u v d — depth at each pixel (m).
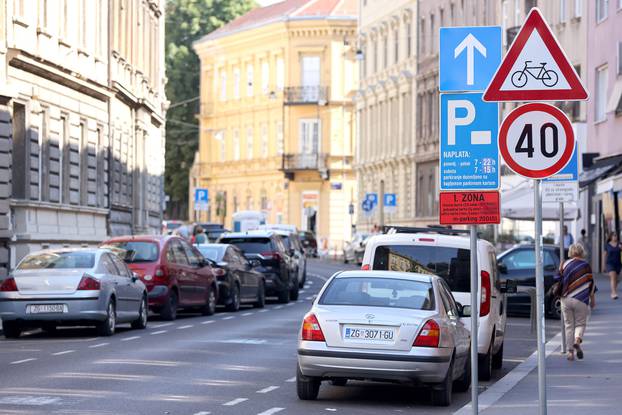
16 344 47.28
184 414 28.72
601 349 47.62
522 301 66.94
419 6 157.50
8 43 68.12
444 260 37.94
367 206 142.00
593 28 97.69
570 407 30.95
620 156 89.56
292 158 193.75
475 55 26.09
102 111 91.94
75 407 29.42
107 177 93.44
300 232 174.88
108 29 93.06
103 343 47.56
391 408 31.27
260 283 74.62
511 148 23.70
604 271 98.81
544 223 113.56
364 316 30.97
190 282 63.25
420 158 155.38
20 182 72.81
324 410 30.34
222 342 48.28
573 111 103.56
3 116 67.81
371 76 178.25
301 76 194.25
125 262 59.91
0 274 68.00
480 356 37.62
